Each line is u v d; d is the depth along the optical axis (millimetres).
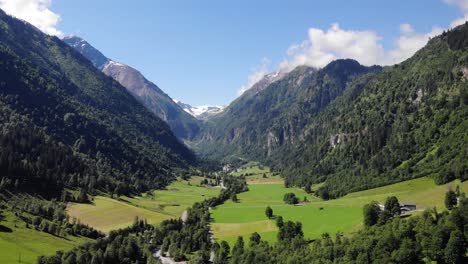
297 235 189000
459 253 134875
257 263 172125
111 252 191125
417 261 141125
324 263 151500
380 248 146750
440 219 150875
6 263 172875
